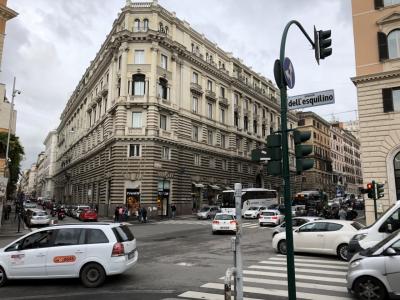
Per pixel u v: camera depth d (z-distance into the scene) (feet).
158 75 154.30
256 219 143.13
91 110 208.85
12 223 131.03
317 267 45.27
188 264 47.34
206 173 177.47
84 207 162.71
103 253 36.42
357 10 97.96
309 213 128.98
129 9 157.28
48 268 36.55
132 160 146.51
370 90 93.66
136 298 31.37
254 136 223.10
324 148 317.63
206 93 182.60
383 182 89.61
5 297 32.63
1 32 99.25
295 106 30.25
